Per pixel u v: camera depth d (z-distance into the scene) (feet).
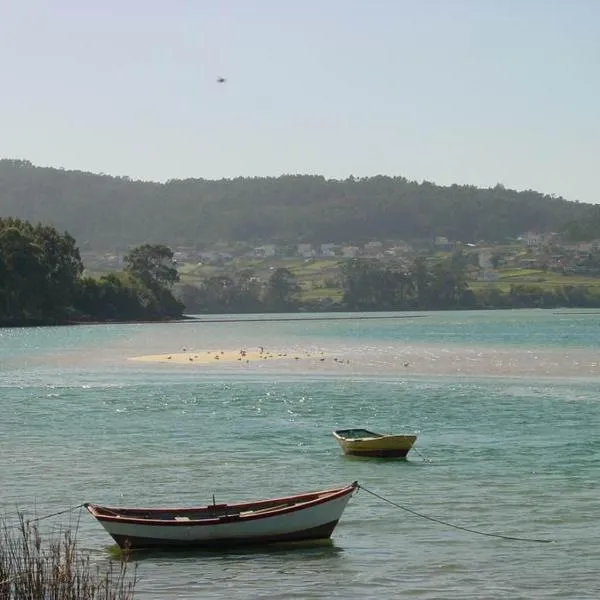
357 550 112.88
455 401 252.83
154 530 111.04
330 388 291.17
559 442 185.16
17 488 146.61
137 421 222.48
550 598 96.63
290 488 146.20
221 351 467.93
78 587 81.56
